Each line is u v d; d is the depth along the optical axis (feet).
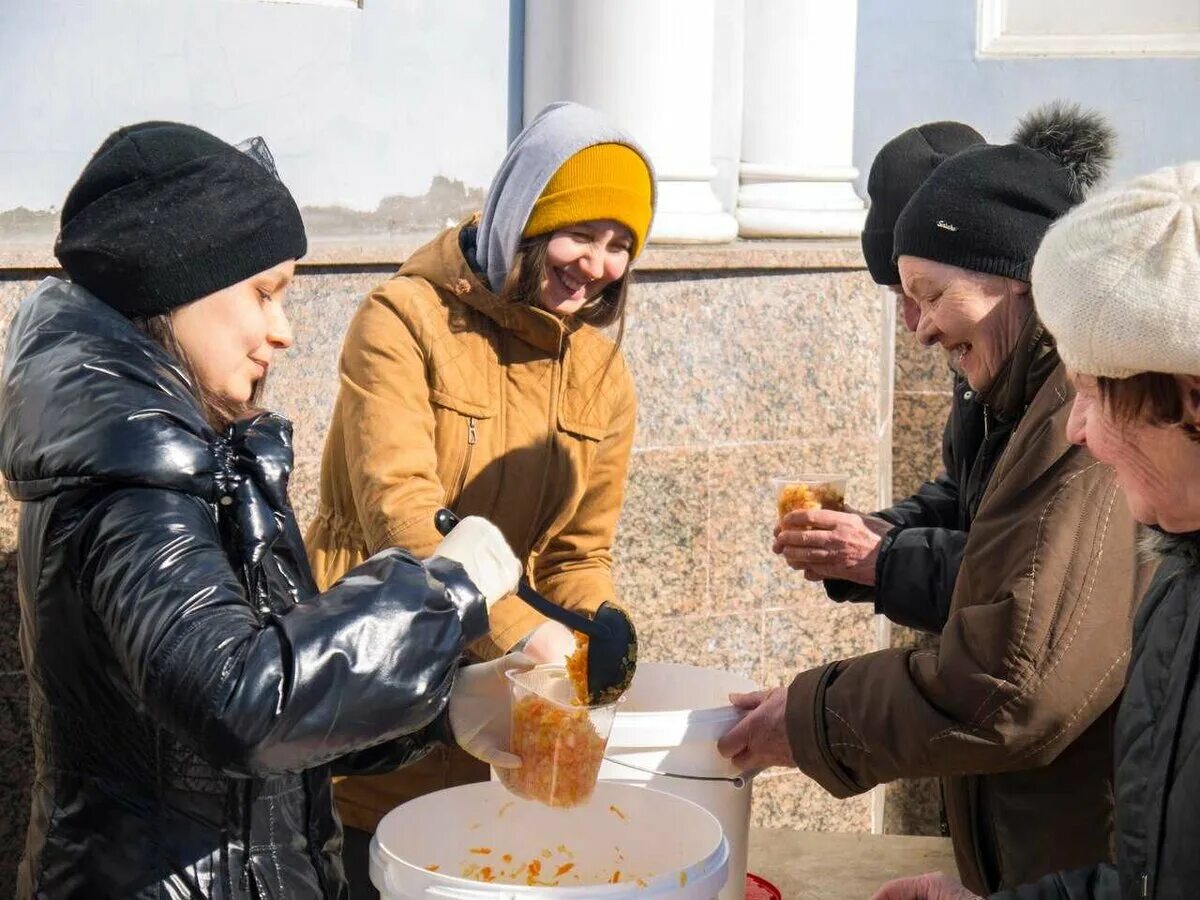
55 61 12.72
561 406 10.43
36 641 6.57
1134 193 5.70
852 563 10.87
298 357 13.44
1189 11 19.38
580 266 10.05
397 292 10.11
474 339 10.21
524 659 8.10
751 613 16.39
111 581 6.20
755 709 9.14
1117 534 8.48
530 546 10.66
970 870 9.66
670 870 7.93
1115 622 8.48
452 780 10.37
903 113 19.79
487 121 15.21
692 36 15.58
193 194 6.68
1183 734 6.05
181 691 6.03
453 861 8.07
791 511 11.14
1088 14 19.53
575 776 7.70
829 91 17.62
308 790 7.16
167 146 6.74
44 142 12.72
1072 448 8.54
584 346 10.59
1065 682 8.45
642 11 15.26
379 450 9.74
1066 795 8.92
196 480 6.41
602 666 7.95
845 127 17.93
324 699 6.12
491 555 7.29
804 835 13.39
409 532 9.45
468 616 6.69
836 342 16.61
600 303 10.61
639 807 8.05
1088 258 5.69
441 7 14.74
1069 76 19.56
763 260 15.93
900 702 8.77
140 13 13.08
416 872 7.02
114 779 6.62
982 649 8.55
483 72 15.12
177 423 6.45
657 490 15.67
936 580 10.38
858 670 9.01
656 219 15.64
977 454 10.49
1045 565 8.48
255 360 7.04
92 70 12.89
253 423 6.88
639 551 15.66
